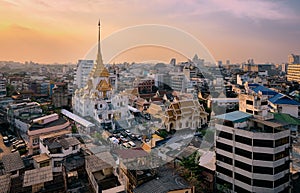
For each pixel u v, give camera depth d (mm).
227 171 22906
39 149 30578
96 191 16922
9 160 22859
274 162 20609
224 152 23094
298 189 22859
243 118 22938
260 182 20922
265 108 30984
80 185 20078
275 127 20859
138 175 17875
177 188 16703
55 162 23188
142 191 16594
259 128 22734
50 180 17922
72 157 24203
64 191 17984
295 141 32781
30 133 32062
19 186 17891
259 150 20828
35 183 17469
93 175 18203
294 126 35062
